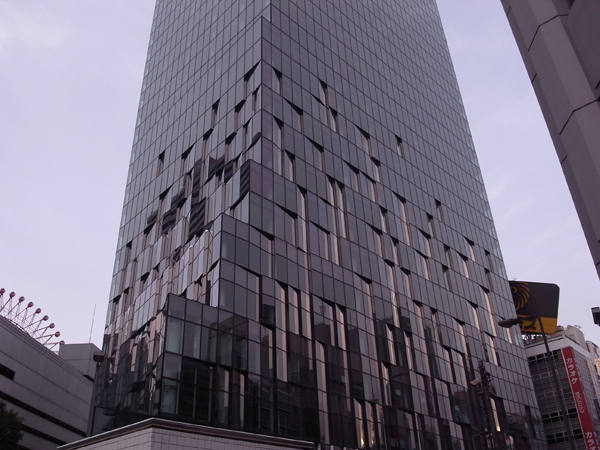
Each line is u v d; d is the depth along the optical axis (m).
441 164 84.31
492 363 69.50
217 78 65.62
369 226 61.53
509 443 63.84
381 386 51.16
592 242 12.16
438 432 54.44
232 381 39.94
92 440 33.66
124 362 51.19
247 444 33.81
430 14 111.56
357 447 45.50
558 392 30.70
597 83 11.85
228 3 72.62
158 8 93.06
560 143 13.20
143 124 78.44
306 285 49.88
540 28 13.61
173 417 35.81
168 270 54.25
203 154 60.94
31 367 61.06
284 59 62.25
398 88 83.75
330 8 77.12
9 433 42.06
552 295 94.81
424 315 62.56
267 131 54.22
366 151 68.25
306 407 43.72
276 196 51.50
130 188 73.12
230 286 43.25
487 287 78.62
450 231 76.94
